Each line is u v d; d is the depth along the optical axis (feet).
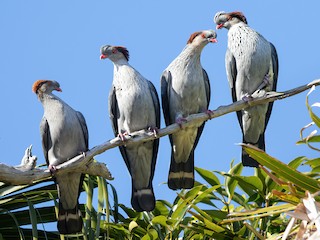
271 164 26.71
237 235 33.47
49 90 39.93
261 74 42.24
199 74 41.06
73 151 39.50
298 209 23.31
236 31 42.83
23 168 32.71
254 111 41.78
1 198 35.24
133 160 40.78
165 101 41.65
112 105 41.16
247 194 36.94
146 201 39.68
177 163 41.45
